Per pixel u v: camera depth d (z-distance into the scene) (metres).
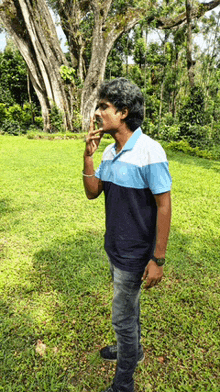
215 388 1.90
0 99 26.17
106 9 21.81
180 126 16.34
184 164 10.09
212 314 2.56
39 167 8.73
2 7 19.17
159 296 2.83
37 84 21.55
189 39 17.42
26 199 5.76
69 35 24.44
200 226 4.62
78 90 22.53
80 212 5.11
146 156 1.34
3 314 2.57
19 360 2.11
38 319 2.50
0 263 3.42
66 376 2.00
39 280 3.05
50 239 4.04
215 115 24.77
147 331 2.40
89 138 1.52
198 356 2.15
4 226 4.46
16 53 26.56
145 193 1.41
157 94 27.92
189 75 17.94
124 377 1.68
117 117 1.40
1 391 1.88
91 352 2.19
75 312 2.59
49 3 23.08
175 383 1.96
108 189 1.53
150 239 1.51
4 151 11.98
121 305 1.56
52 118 21.80
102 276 3.14
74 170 8.34
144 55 22.92
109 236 1.57
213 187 7.00
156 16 21.47
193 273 3.24
